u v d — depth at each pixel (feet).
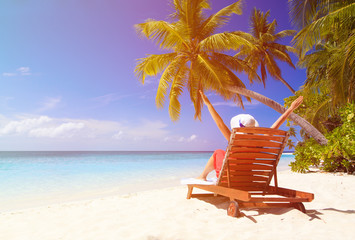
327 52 38.47
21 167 62.69
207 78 36.81
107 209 11.89
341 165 26.76
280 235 7.23
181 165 68.18
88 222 9.68
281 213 9.32
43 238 7.95
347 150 24.11
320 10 33.78
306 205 11.13
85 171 47.96
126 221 9.45
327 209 10.19
